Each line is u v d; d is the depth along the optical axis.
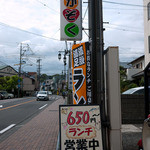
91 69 4.58
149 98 4.01
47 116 11.56
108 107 4.02
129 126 7.39
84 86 4.77
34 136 6.62
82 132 3.80
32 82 75.25
